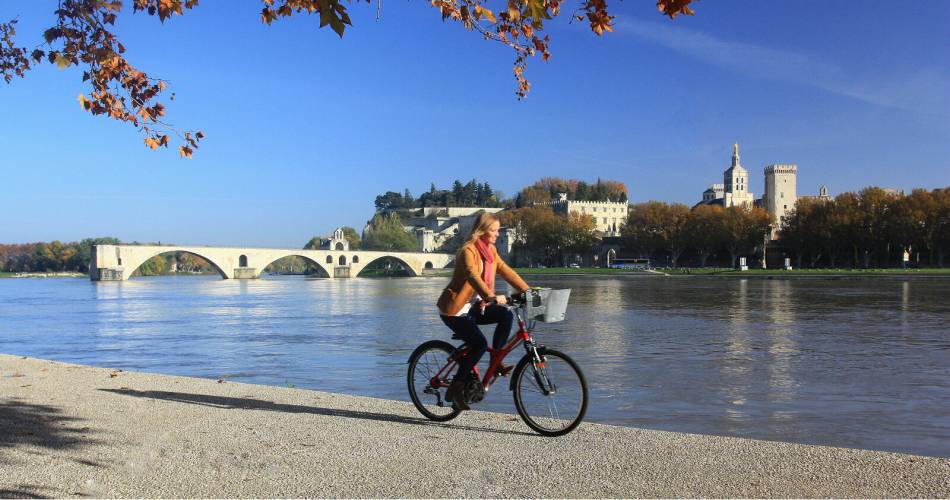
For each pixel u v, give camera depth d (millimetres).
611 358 30734
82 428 10133
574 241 196375
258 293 106500
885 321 48344
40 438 9539
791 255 175625
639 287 108312
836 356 31141
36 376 15859
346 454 8727
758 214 163500
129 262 165500
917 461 8180
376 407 11891
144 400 12461
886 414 18641
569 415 9781
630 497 7082
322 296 95250
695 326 45844
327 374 26719
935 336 39062
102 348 38000
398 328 47531
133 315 62656
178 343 39812
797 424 17469
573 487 7398
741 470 7914
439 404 10648
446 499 7086
